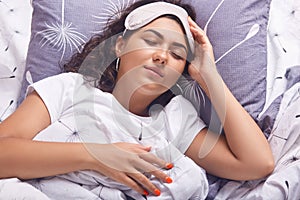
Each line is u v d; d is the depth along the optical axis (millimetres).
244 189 1077
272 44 1353
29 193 910
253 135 1074
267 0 1345
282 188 995
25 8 1458
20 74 1346
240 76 1219
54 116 1076
